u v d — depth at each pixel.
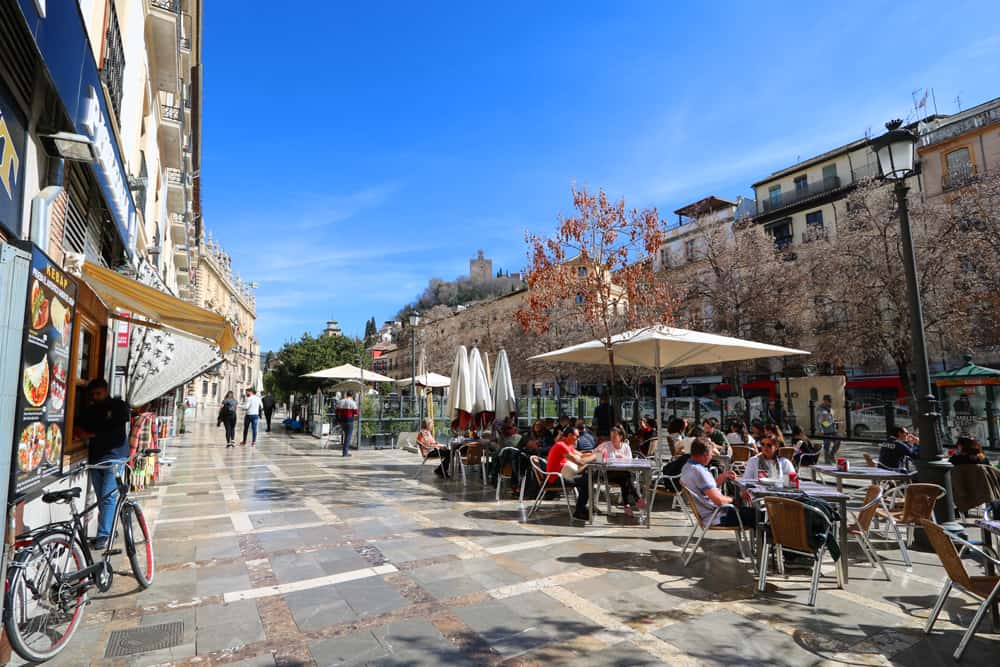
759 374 32.75
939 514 6.28
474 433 12.69
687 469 5.78
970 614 4.28
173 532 6.64
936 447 6.46
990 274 17.86
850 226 21.77
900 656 3.57
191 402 37.94
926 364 6.62
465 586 4.82
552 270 11.38
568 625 4.01
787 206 35.12
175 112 17.58
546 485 8.18
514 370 36.69
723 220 28.00
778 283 24.23
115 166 7.07
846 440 21.75
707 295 26.03
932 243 18.66
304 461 14.29
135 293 6.39
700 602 4.49
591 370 31.48
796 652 3.61
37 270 3.48
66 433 4.99
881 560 5.79
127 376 9.45
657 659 3.50
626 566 5.44
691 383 37.25
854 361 23.02
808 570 5.37
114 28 7.88
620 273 11.46
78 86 4.86
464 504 8.58
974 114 26.84
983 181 19.33
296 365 28.44
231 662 3.43
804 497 5.02
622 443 8.52
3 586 3.07
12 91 3.95
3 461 3.09
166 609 4.26
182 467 12.80
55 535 3.65
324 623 4.02
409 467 13.19
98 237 8.04
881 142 6.83
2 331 3.10
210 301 51.12
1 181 3.76
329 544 6.14
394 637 3.79
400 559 5.60
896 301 18.97
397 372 71.19
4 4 3.62
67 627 3.66
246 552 5.81
